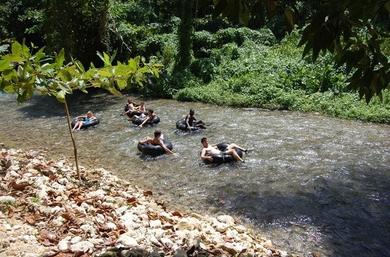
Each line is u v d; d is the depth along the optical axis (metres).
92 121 17.77
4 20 31.78
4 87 3.58
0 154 12.72
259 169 11.99
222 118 17.81
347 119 17.16
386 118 16.50
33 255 5.48
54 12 24.69
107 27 26.03
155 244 6.50
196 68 24.81
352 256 7.86
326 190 10.45
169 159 13.31
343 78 20.12
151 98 22.97
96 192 9.63
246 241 8.02
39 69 3.72
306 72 21.42
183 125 16.30
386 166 11.85
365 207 9.57
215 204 10.19
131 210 8.62
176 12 33.03
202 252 6.52
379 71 2.93
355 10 2.37
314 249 8.12
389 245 8.16
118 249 5.84
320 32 2.54
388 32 2.91
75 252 5.66
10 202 7.55
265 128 16.03
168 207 10.16
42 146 15.48
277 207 9.77
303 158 12.66
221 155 12.56
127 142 15.35
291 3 2.78
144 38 28.69
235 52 26.36
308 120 17.06
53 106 22.08
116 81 4.47
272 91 20.14
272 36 29.09
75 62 4.38
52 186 9.39
